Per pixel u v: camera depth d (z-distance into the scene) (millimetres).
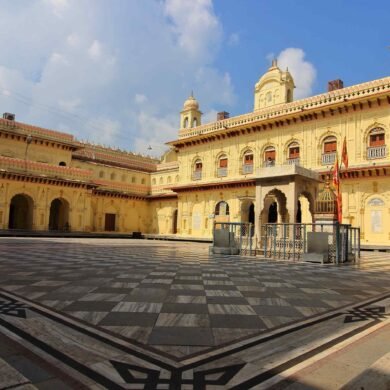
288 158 25297
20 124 30922
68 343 3445
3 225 27562
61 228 32188
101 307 4812
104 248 16688
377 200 21078
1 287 6133
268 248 15141
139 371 2842
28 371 2814
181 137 33625
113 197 37250
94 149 40938
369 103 21547
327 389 2592
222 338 3672
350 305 5414
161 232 38250
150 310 4715
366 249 20500
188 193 32312
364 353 3328
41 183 29797
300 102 25125
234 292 6137
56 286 6273
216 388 2572
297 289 6648
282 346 3490
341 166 22266
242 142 28312
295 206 14883
